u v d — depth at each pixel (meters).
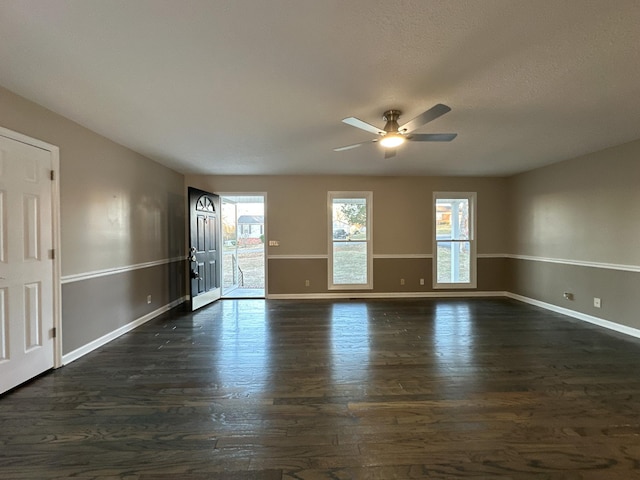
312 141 3.60
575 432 1.86
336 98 2.47
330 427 1.92
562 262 4.59
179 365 2.84
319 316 4.51
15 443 1.77
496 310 4.81
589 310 4.16
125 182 3.81
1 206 2.29
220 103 2.56
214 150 3.97
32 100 2.51
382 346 3.29
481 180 5.86
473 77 2.16
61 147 2.83
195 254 4.93
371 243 5.78
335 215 5.84
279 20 1.59
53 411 2.10
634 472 1.55
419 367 2.77
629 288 3.65
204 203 5.22
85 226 3.13
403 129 2.55
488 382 2.49
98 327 3.31
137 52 1.86
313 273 5.76
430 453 1.70
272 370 2.73
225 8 1.50
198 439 1.81
